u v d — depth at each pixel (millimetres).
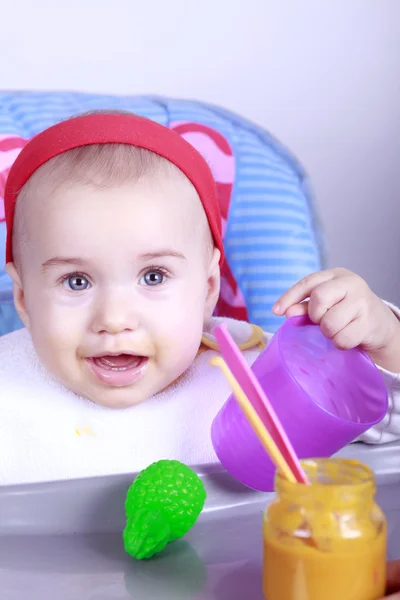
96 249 769
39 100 1226
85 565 602
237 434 692
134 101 1265
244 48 1883
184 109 1257
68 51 1806
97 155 812
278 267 1177
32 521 680
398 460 797
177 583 567
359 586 477
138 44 1836
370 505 498
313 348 766
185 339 829
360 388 728
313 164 1971
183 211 823
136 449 855
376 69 1952
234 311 1176
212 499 723
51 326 799
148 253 782
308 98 1936
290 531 486
